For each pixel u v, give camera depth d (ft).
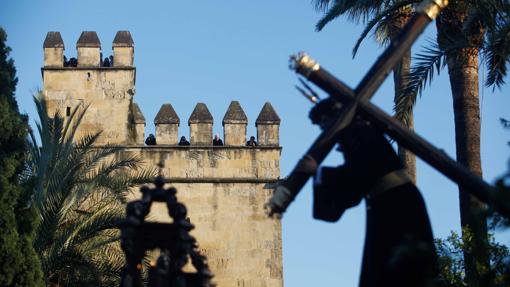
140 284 40.16
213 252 149.59
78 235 107.14
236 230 150.61
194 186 151.02
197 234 150.10
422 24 32.53
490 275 42.86
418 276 30.78
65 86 153.58
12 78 104.47
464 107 87.51
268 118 154.92
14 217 94.79
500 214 30.86
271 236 150.61
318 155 31.53
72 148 116.37
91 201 123.95
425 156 31.22
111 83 153.99
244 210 151.43
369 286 31.60
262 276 149.18
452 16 85.92
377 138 31.86
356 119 32.01
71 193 112.27
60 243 105.70
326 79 31.96
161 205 144.97
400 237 31.22
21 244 95.04
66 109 152.97
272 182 152.56
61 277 108.88
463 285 57.72
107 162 147.74
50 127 115.03
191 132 153.07
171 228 40.68
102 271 108.37
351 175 31.78
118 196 116.16
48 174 108.88
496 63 78.33
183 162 151.53
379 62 32.22
